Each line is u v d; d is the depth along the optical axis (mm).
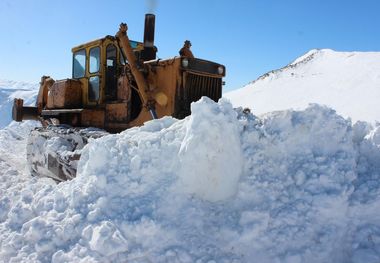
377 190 3252
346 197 3211
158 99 5957
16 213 3785
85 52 7477
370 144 3758
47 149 5867
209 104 3492
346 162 3490
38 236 3316
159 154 3654
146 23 6621
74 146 5637
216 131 3389
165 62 5902
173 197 3389
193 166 3406
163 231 3137
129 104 6180
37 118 10031
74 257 3012
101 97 6914
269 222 3164
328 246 3008
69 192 3732
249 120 3766
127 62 6207
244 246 3059
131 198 3434
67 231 3258
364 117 19766
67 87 7480
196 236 3152
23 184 5199
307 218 3170
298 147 3625
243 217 3164
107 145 3949
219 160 3395
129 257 2986
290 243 3045
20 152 10031
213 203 3420
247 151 3543
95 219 3293
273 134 3639
